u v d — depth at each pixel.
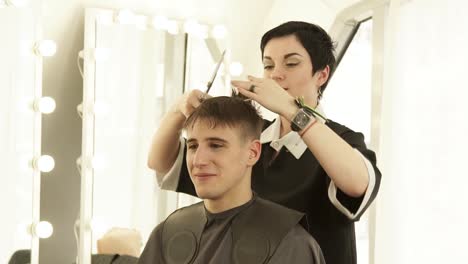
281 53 1.18
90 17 1.86
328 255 1.15
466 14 1.50
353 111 1.94
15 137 1.76
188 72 2.00
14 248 1.76
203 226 1.01
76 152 1.95
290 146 1.20
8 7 1.73
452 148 1.55
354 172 1.03
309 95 1.21
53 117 1.91
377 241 1.73
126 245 1.91
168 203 1.98
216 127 0.97
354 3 1.89
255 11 2.12
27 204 1.78
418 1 1.64
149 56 1.94
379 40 1.79
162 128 1.21
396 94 1.71
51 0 1.83
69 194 1.94
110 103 1.90
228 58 2.06
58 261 1.94
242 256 0.96
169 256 1.02
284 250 0.95
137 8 1.94
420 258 1.64
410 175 1.68
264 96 1.04
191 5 2.02
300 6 2.09
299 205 1.15
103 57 1.87
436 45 1.59
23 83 1.76
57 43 1.88
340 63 2.00
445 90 1.56
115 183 1.91
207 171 0.97
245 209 1.00
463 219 1.52
